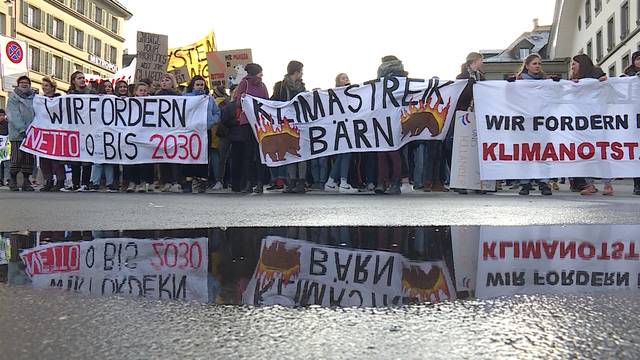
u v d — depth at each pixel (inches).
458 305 72.5
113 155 344.2
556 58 1889.8
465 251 112.5
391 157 304.0
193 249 114.3
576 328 63.0
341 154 322.0
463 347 56.6
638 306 72.4
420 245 119.9
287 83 327.3
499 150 289.9
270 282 85.4
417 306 72.0
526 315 68.1
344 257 106.2
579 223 155.3
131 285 83.4
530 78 303.7
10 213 186.7
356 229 144.9
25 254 109.1
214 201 245.1
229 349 55.8
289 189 323.3
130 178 353.4
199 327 62.8
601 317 67.4
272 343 57.5
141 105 342.3
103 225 152.9
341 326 63.1
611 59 1411.2
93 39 2046.0
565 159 289.0
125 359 53.2
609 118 287.6
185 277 88.7
